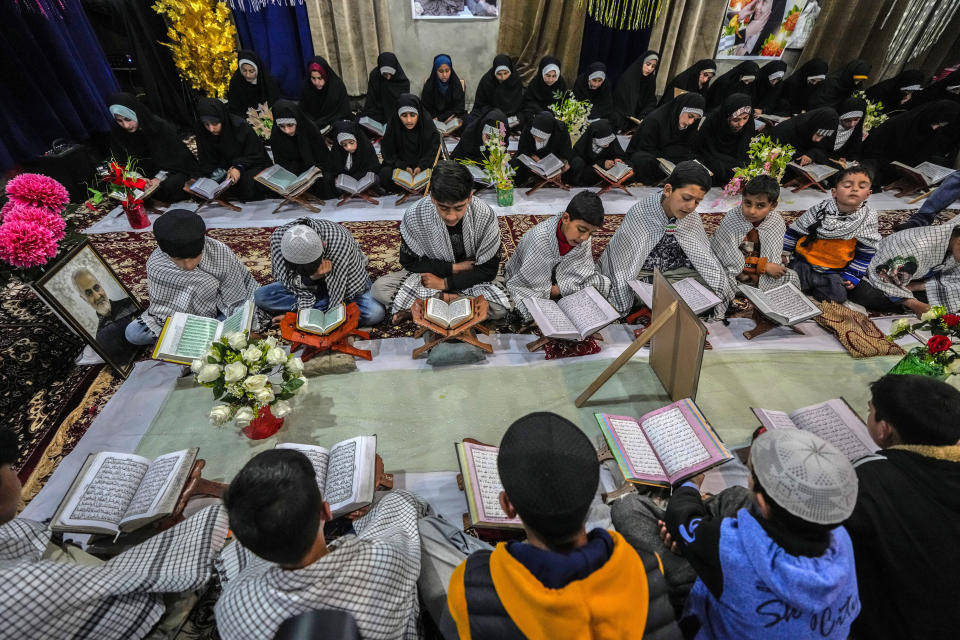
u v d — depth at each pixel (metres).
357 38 7.67
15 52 5.12
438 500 2.34
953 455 1.50
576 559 1.02
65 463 2.53
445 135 6.96
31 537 1.50
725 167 5.71
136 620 1.54
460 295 3.22
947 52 8.53
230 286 3.20
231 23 7.14
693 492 1.85
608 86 7.27
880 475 1.53
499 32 7.82
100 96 6.30
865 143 5.91
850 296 3.61
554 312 3.09
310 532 1.17
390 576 1.33
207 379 2.19
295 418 2.76
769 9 7.90
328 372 3.03
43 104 5.37
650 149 5.98
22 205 2.72
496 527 1.87
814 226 3.55
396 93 7.05
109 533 1.92
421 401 2.87
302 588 1.19
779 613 1.19
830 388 2.98
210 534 1.79
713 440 2.18
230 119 5.25
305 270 2.80
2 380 2.96
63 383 3.01
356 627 1.19
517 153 5.70
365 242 4.63
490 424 2.74
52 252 2.61
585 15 7.73
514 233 4.80
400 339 3.33
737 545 1.24
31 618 1.27
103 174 4.65
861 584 1.57
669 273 3.45
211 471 2.47
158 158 5.16
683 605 1.61
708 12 7.82
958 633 1.42
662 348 2.80
